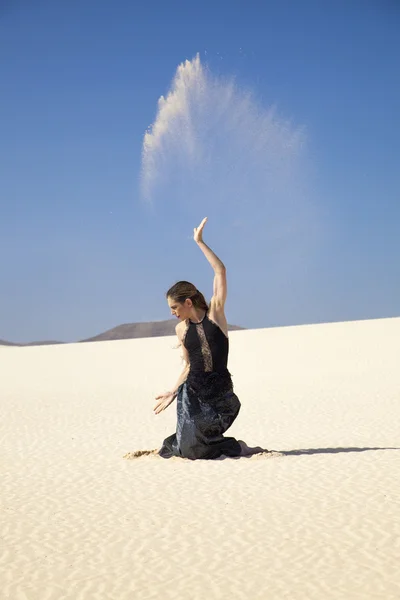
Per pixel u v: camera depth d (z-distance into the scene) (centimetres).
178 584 469
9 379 2958
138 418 1506
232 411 869
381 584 456
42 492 747
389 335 4138
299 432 1198
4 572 502
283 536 557
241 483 734
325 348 3819
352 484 709
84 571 499
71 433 1266
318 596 442
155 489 730
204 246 870
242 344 4328
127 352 4497
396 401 1666
